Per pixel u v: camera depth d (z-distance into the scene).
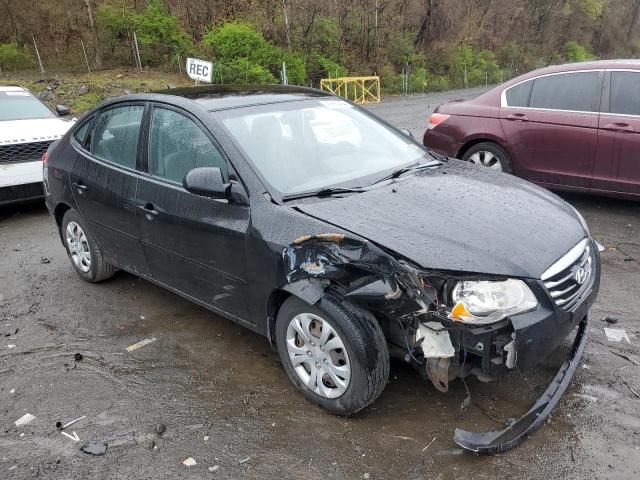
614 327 4.09
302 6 29.59
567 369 3.31
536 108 6.68
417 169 4.02
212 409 3.41
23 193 7.39
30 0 26.39
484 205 3.42
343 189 3.54
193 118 3.89
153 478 2.90
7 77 23.20
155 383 3.71
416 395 3.41
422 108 20.17
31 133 7.54
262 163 3.61
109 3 26.72
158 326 4.45
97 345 4.22
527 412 3.17
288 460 2.96
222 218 3.55
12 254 6.23
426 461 2.90
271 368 3.80
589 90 6.35
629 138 6.03
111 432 3.26
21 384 3.78
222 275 3.67
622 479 2.74
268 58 26.56
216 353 4.02
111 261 4.87
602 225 6.15
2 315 4.77
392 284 2.88
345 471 2.87
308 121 4.11
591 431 3.06
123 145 4.45
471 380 3.52
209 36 26.56
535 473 2.80
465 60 37.00
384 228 3.09
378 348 3.04
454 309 2.79
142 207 4.11
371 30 32.88
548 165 6.64
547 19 47.16
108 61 26.94
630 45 56.16
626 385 3.43
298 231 3.20
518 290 2.87
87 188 4.69
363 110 4.64
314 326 3.27
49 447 3.16
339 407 3.20
